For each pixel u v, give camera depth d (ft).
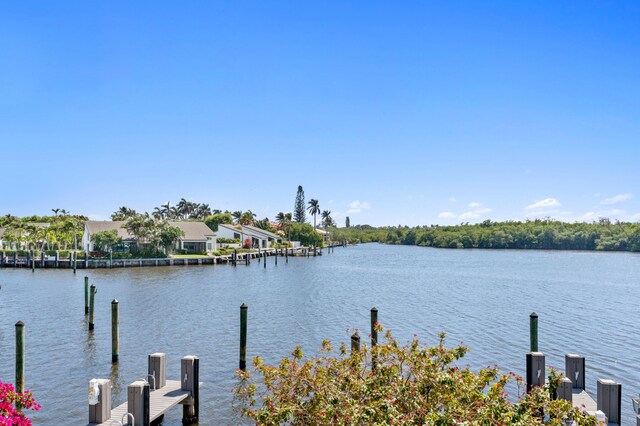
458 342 94.12
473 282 213.66
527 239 644.27
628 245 580.71
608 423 47.06
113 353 80.43
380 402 29.89
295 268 291.17
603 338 97.76
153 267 274.98
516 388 66.13
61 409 59.93
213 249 358.84
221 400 63.36
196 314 124.36
